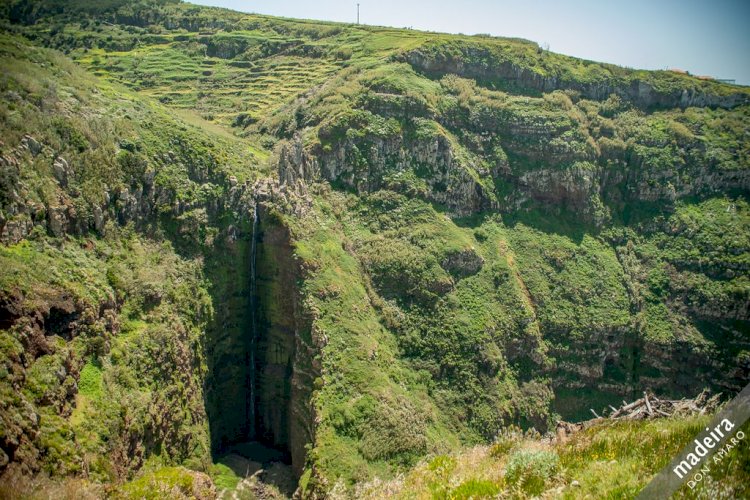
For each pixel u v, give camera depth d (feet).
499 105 366.22
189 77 443.32
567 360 303.48
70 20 522.47
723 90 435.12
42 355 145.18
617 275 342.44
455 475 69.21
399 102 329.31
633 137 394.52
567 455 68.03
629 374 317.83
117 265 195.00
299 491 185.98
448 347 260.42
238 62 467.52
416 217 302.66
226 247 241.96
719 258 346.54
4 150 169.78
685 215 372.79
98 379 161.99
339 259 258.78
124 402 164.76
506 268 309.22
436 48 389.19
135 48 491.72
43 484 99.71
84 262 180.34
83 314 164.55
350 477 183.42
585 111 403.75
